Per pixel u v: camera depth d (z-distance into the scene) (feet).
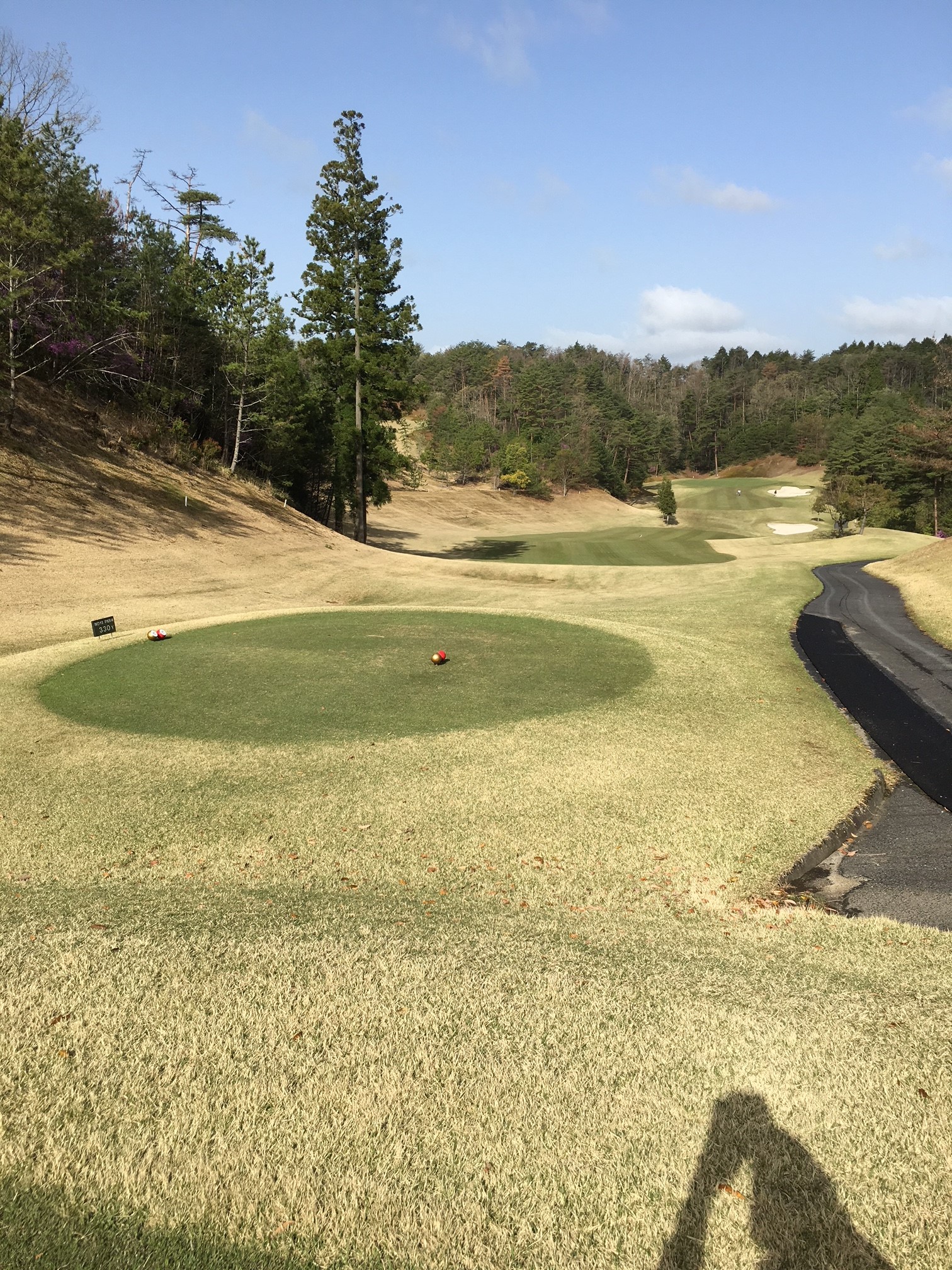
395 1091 14.84
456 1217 12.42
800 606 88.28
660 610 84.28
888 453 277.23
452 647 56.03
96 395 148.56
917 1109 14.33
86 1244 12.09
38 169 115.34
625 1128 13.99
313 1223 12.37
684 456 528.63
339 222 163.02
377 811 30.73
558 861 27.40
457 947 20.34
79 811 30.76
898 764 40.52
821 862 29.94
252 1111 14.44
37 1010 17.33
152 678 48.39
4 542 93.86
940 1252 11.75
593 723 40.91
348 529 215.51
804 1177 13.05
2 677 48.96
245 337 153.48
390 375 167.12
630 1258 11.80
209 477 148.15
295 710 42.27
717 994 18.10
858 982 19.11
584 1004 17.52
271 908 22.97
